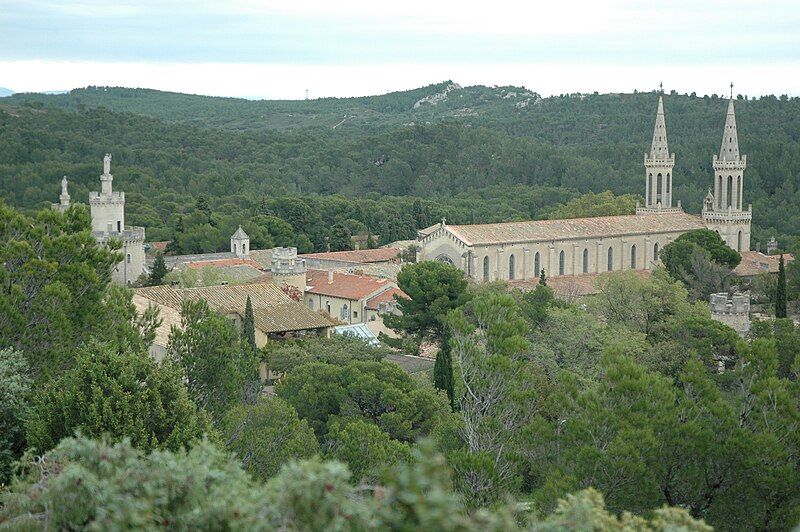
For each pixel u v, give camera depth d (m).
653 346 90.38
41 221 61.81
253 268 143.62
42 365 52.53
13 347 52.28
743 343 51.62
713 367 88.19
